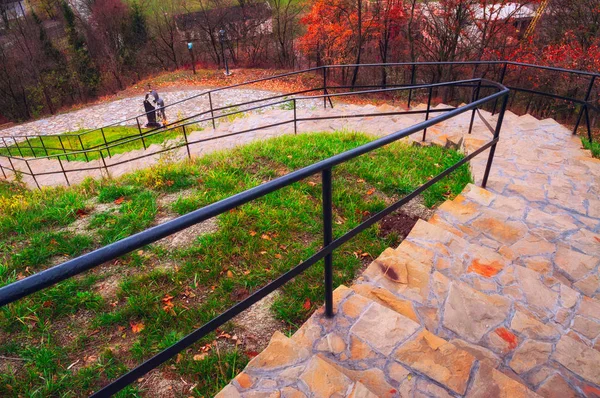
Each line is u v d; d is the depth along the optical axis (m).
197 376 2.35
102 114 23.67
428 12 24.08
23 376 2.44
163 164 6.02
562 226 3.50
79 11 38.06
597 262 3.04
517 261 3.06
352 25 25.48
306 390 1.80
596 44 17.20
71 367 2.48
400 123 8.02
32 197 5.90
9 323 2.78
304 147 5.91
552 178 4.64
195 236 3.67
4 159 16.62
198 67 33.09
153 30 36.53
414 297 2.46
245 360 2.43
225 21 32.66
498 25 21.61
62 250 3.68
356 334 2.12
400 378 1.88
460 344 2.18
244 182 4.82
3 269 3.36
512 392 1.79
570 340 2.19
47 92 34.88
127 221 4.08
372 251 3.39
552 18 20.81
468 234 3.36
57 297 3.00
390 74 28.39
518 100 22.28
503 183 4.42
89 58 35.88
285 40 32.78
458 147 5.83
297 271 1.81
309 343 2.08
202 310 2.84
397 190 4.44
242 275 3.17
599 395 1.91
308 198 4.27
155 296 2.95
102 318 2.79
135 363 2.49
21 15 37.06
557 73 17.33
